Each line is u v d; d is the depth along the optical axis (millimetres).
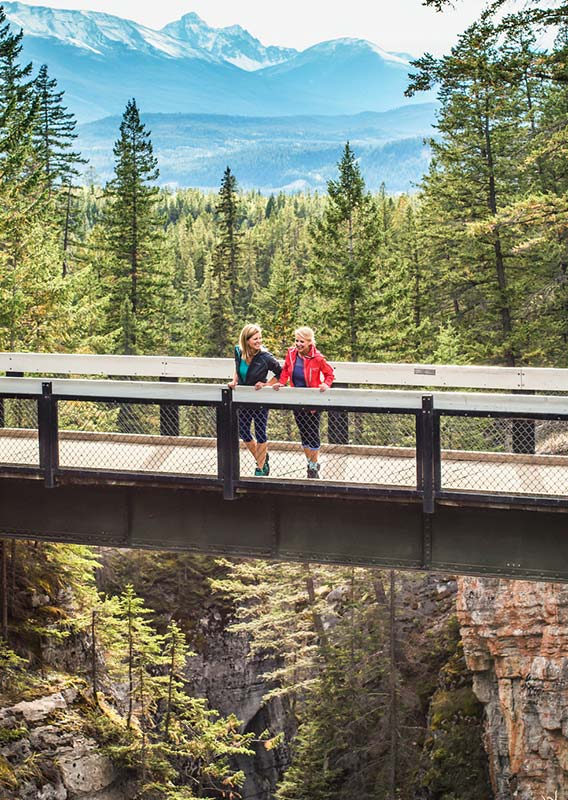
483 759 21594
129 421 14273
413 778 22250
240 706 31562
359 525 11992
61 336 28406
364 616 24766
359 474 11914
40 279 26844
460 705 22672
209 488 12070
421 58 18000
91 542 12977
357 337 30656
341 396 11430
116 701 22062
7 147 23938
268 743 24844
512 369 13828
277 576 26875
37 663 20422
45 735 18594
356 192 30656
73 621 21297
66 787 18219
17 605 20828
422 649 24859
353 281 30156
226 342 49875
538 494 10836
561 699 19062
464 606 21484
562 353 31547
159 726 21828
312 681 24422
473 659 21422
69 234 54281
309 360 11703
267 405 11664
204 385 11797
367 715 23547
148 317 47125
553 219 21125
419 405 11109
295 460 12891
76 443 13773
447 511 11625
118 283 46438
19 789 17297
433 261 40594
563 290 30797
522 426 12484
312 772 23516
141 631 21312
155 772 20109
